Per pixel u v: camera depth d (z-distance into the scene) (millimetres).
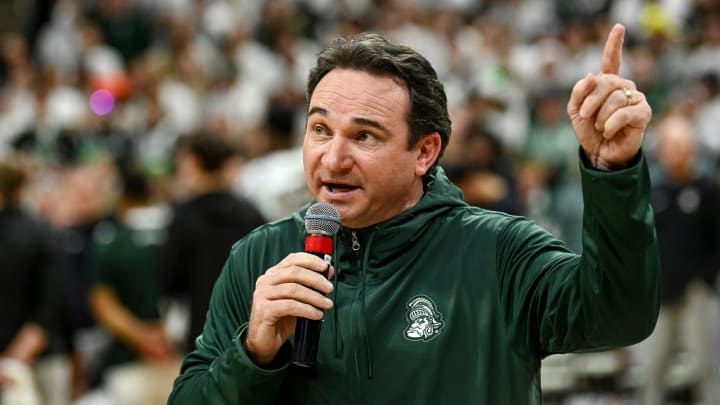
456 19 42281
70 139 33688
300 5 44094
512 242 7117
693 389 24281
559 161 31016
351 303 7105
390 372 6926
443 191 7414
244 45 40875
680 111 31547
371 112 6938
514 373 6957
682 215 22578
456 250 7195
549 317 6762
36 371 18000
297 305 6500
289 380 7070
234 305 7492
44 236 17719
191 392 7039
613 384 24281
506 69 36594
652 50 37688
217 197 16656
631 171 6219
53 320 17781
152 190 19562
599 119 6215
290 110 23125
